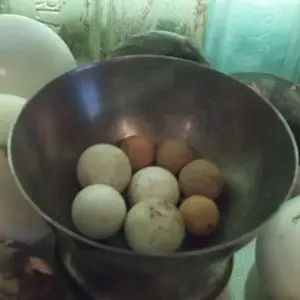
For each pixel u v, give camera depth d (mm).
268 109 159
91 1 227
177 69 167
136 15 230
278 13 223
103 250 129
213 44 234
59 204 160
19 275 147
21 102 176
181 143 170
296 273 153
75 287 157
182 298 155
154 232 144
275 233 159
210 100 171
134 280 146
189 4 226
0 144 163
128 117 176
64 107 164
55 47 193
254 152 166
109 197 151
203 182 162
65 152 167
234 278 178
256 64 239
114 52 210
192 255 127
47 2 228
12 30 188
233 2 222
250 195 163
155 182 160
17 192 161
